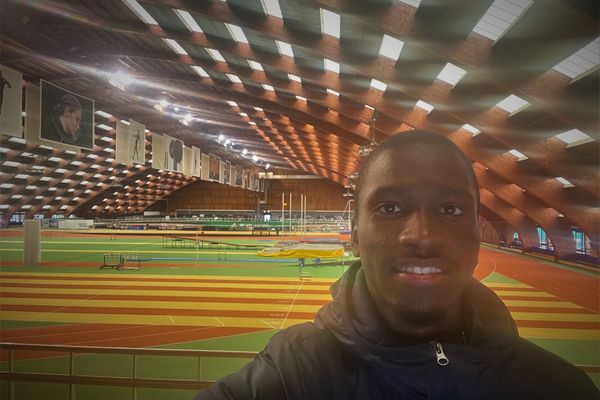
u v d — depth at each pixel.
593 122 14.03
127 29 21.52
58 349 6.46
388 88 21.97
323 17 15.95
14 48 25.72
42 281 21.92
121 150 33.84
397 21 13.81
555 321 14.42
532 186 24.11
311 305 16.44
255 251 38.25
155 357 9.84
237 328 13.04
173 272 25.27
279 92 31.16
